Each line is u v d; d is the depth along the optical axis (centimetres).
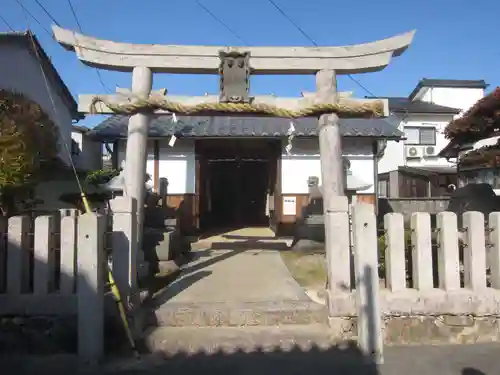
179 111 652
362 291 480
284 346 493
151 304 579
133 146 661
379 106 661
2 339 488
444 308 524
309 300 600
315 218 980
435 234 590
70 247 500
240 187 1647
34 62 1148
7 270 497
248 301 596
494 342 524
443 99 2311
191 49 670
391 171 1889
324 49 678
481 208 842
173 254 800
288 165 1240
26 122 647
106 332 498
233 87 654
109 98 656
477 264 537
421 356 483
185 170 1227
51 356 480
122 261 516
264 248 1042
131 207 525
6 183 554
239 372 446
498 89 761
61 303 493
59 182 1190
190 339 502
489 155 874
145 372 446
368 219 486
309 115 664
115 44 665
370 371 448
